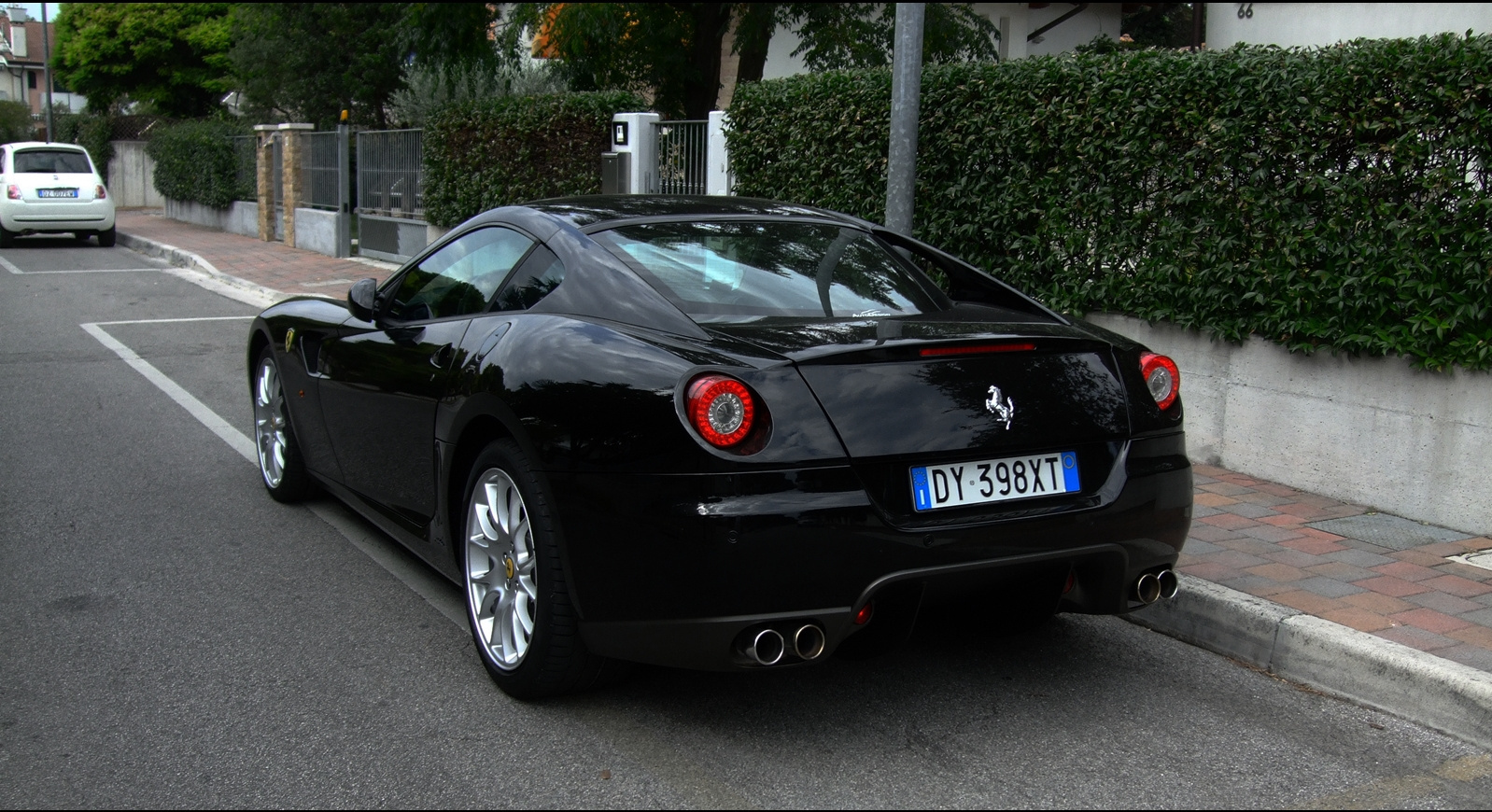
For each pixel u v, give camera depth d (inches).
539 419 124.0
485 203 575.2
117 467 246.1
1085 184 250.4
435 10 636.1
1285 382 219.6
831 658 149.2
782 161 333.1
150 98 1454.2
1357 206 202.2
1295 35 478.0
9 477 237.0
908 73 242.4
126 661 145.8
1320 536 189.9
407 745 123.2
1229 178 221.8
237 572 180.1
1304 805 113.4
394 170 690.2
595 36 614.2
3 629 156.1
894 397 116.8
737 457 110.6
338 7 966.4
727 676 142.4
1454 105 187.6
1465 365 189.3
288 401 203.9
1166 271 232.7
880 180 301.1
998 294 155.2
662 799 112.1
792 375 114.3
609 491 116.6
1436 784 118.4
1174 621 160.6
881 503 115.1
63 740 124.1
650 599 115.0
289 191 810.8
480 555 140.2
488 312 150.2
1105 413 127.7
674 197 166.4
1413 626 149.0
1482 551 182.4
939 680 142.5
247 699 134.5
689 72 659.4
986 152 271.0
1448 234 189.2
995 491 120.7
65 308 515.5
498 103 556.7
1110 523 125.3
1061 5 827.4
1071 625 163.9
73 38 1486.2
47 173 858.8
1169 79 229.6
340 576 178.9
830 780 116.3
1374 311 201.9
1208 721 132.8
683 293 133.2
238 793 112.8
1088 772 119.1
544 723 128.4
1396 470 202.1
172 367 370.3
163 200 1157.1
